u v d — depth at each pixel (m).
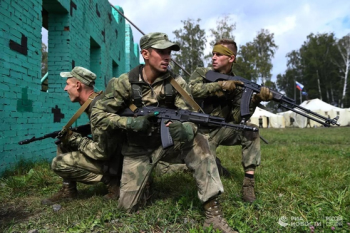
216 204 2.47
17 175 4.15
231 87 3.25
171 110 2.64
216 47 3.48
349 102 40.91
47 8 6.19
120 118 2.60
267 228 2.43
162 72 2.69
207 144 2.56
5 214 2.88
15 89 4.59
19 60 4.71
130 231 2.40
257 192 3.37
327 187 3.58
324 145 9.64
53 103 5.84
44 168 4.45
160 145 2.81
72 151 3.22
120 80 2.72
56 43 6.45
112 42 10.98
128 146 2.79
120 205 2.76
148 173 2.79
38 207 3.03
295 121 30.44
